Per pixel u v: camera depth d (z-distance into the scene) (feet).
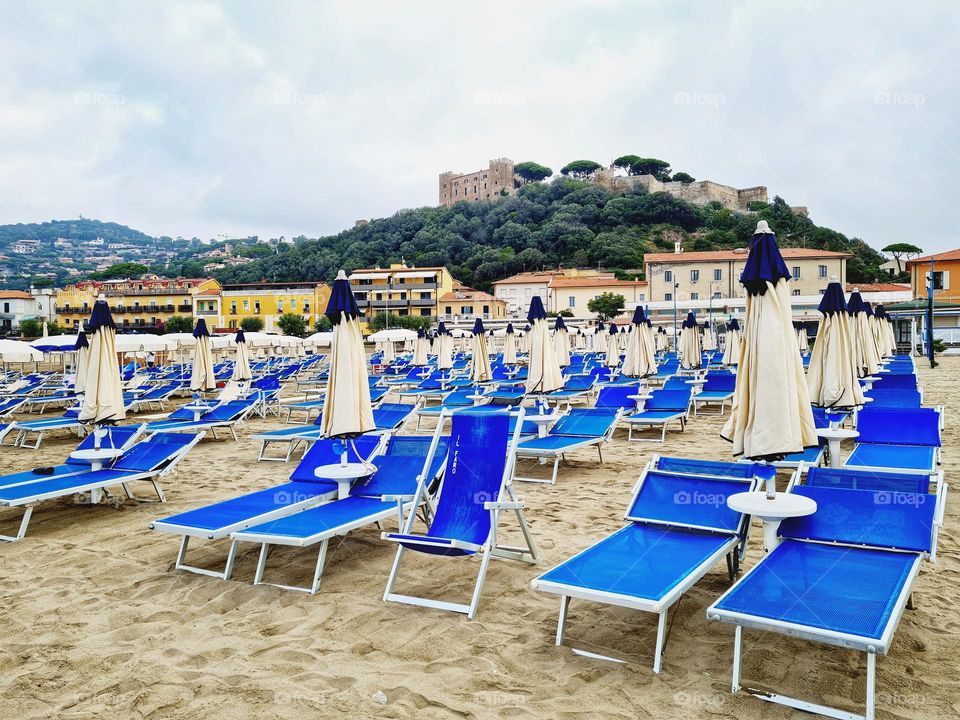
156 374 68.28
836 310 24.98
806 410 13.78
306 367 84.84
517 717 9.15
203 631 12.12
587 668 10.46
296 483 18.61
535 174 354.74
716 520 13.20
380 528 18.69
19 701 9.80
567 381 48.49
